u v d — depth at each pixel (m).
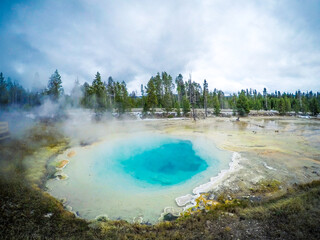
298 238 4.47
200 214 6.54
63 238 5.15
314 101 47.81
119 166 13.51
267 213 5.84
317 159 12.75
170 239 4.97
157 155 15.91
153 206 8.04
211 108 57.97
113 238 5.12
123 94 44.50
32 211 6.66
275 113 52.25
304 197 6.67
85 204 8.32
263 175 10.20
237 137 20.58
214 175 10.92
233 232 5.07
